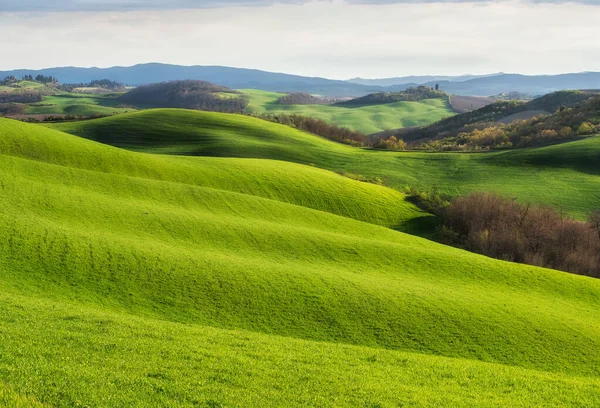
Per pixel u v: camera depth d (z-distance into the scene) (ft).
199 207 191.21
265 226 170.91
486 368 81.87
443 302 119.34
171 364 61.67
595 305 136.26
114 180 199.00
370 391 62.34
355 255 153.38
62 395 47.78
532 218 234.79
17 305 78.38
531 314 118.62
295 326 103.30
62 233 127.44
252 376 62.13
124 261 119.34
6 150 226.58
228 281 117.91
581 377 89.76
